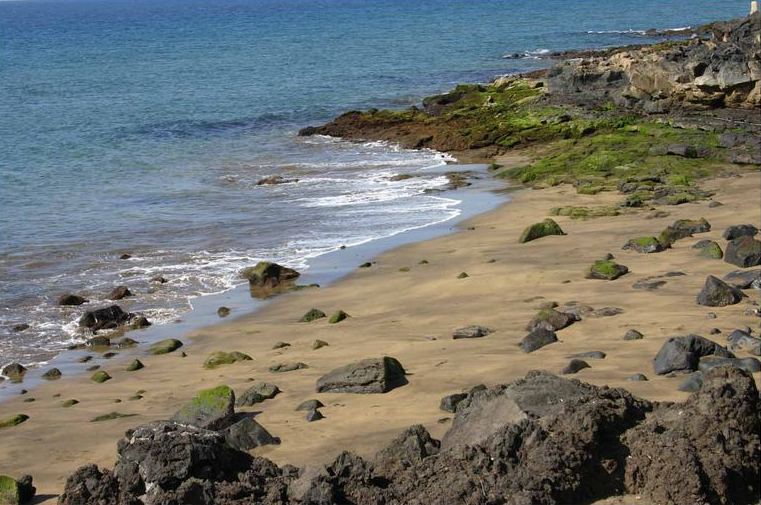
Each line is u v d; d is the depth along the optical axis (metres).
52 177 39.53
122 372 18.00
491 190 33.72
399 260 24.95
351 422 13.08
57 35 145.00
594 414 9.40
